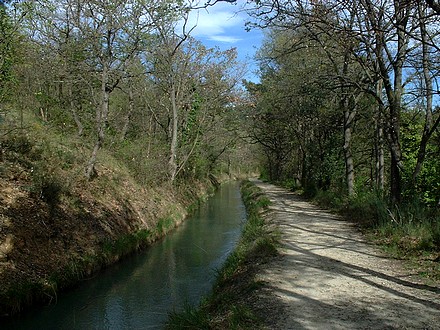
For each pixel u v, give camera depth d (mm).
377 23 11023
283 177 43656
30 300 8102
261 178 58875
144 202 17062
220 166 52531
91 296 9227
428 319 5676
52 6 14227
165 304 8836
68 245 10375
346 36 10133
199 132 27375
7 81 12031
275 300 6527
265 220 15602
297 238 11500
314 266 8531
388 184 21547
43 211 10609
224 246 14289
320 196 21562
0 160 11422
